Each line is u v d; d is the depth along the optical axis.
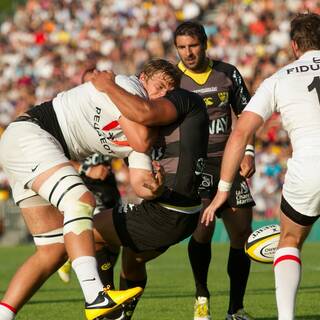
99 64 93.56
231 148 20.12
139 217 20.59
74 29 101.75
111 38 96.94
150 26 94.62
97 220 21.17
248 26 87.50
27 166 19.80
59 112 20.41
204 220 20.52
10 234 68.56
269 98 20.28
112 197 34.84
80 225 19.27
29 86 96.38
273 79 20.44
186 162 20.36
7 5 114.00
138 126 19.67
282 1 87.69
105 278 21.45
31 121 20.30
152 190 19.75
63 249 20.28
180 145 20.34
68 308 29.78
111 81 19.59
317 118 19.92
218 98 27.94
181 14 95.38
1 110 94.38
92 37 98.69
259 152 70.25
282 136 71.31
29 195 20.16
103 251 21.38
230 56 84.81
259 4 88.81
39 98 92.81
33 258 20.25
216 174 27.61
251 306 29.55
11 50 104.81
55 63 97.38
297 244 20.62
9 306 19.88
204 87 27.94
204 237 25.98
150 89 21.12
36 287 20.20
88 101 20.12
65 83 93.69
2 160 20.52
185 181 20.39
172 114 19.92
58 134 20.39
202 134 20.62
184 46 27.45
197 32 27.47
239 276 26.39
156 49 91.50
